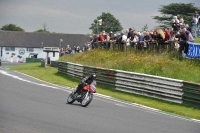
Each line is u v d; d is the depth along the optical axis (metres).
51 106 22.84
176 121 21.42
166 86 30.38
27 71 55.00
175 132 17.58
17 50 177.38
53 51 67.88
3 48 176.00
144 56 43.25
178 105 28.92
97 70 39.25
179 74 36.19
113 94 33.03
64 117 19.23
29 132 15.27
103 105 25.77
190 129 18.84
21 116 18.58
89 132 15.98
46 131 15.60
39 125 16.70
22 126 16.27
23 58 163.88
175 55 40.66
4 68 66.19
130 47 47.31
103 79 38.06
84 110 22.41
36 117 18.61
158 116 22.86
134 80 33.66
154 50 43.59
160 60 40.00
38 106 22.39
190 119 23.08
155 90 31.42
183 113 25.34
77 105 24.55
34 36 182.25
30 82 38.88
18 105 22.17
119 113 22.42
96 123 18.20
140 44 45.62
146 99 31.41
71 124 17.45
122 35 49.41
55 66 62.22
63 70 49.31
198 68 37.22
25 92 29.34
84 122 18.22
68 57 60.72
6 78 41.44
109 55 48.88
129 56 44.81
